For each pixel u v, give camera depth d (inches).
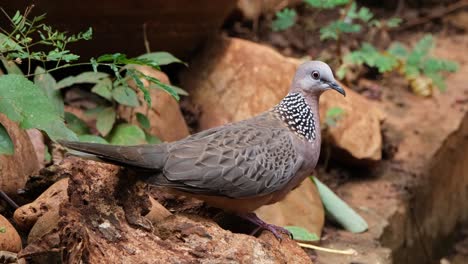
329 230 365.7
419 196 417.7
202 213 283.3
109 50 374.3
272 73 404.2
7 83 254.1
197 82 416.8
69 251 225.1
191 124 405.7
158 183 251.9
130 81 359.3
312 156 284.2
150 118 359.3
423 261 420.5
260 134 273.0
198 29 400.2
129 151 247.1
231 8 406.0
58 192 270.2
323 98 408.2
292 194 353.1
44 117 254.4
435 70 490.0
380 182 414.9
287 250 269.4
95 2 349.4
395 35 573.0
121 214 245.1
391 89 501.4
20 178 296.2
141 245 237.6
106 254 228.7
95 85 357.7
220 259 236.5
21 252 232.8
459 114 479.5
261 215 337.4
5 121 298.0
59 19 348.8
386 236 373.7
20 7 335.3
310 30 520.4
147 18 372.2
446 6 616.1
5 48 271.7
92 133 362.6
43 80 328.2
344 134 404.8
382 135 446.3
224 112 404.2
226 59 414.3
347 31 465.7
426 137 451.8
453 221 466.0
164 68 422.3
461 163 478.3
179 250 238.8
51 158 321.1
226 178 260.2
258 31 506.3
